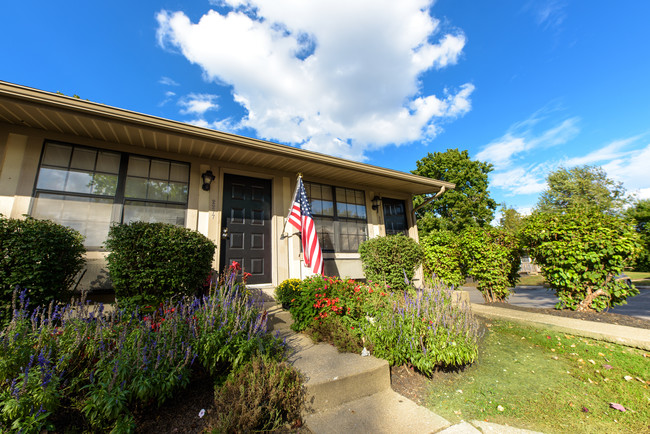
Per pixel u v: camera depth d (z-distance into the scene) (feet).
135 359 6.48
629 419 7.16
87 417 6.06
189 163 17.49
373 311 11.70
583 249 15.51
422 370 9.49
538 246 17.37
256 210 19.54
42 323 7.20
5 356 5.97
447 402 8.18
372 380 8.57
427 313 10.82
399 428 6.70
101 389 5.74
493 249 20.92
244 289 13.47
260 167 19.86
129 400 6.10
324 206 22.76
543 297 36.40
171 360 6.77
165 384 6.31
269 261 19.21
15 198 12.86
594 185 74.74
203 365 7.86
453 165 76.69
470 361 10.41
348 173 21.70
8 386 5.74
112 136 14.64
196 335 7.85
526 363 10.97
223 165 18.44
